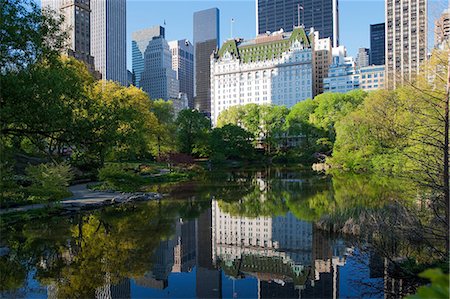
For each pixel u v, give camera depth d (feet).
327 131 290.35
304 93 523.29
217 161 287.69
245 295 45.62
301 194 122.93
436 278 8.57
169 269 54.13
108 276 50.34
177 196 124.88
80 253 60.08
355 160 184.85
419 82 62.75
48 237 68.95
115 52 645.51
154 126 203.72
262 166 289.74
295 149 328.29
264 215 92.07
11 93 60.34
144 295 44.37
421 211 59.21
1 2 62.18
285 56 534.37
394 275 47.06
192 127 278.26
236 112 370.32
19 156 118.52
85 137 71.72
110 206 102.94
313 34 551.59
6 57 64.13
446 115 38.81
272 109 357.00
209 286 48.14
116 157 163.22
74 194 117.50
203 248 64.75
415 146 57.82
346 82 510.58
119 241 67.72
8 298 42.55
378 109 101.14
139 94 207.10
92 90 145.69
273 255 61.16
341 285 47.16
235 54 578.25
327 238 68.80
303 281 49.44
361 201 95.86
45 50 68.74
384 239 54.65
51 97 64.13
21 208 88.84
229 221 86.12
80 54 368.07
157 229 77.66
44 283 47.32
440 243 50.01
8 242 65.05
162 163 241.35
